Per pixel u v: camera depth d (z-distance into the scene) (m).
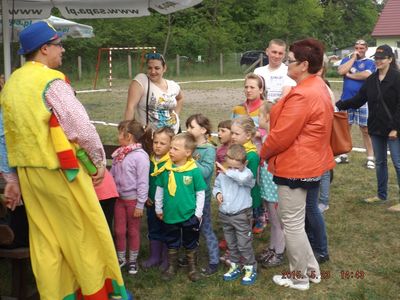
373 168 7.59
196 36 34.19
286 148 3.71
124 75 28.19
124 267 4.41
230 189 4.10
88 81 25.98
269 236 5.09
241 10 37.88
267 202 4.41
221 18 35.28
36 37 3.23
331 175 5.60
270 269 4.41
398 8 37.50
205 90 20.77
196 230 4.11
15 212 3.59
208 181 4.29
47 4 7.95
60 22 14.60
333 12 45.69
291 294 3.99
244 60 32.50
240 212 4.07
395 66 5.56
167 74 29.97
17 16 8.27
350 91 7.50
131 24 32.00
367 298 3.89
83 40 29.86
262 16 38.06
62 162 3.14
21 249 3.49
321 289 4.05
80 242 3.28
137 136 4.22
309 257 4.04
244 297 3.96
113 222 4.77
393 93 5.54
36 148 3.16
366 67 7.43
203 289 4.07
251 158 4.20
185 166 4.04
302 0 38.72
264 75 5.07
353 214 5.72
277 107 3.72
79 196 3.24
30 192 3.29
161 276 4.26
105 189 3.89
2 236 3.36
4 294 3.96
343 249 4.80
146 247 4.89
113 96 18.64
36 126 3.13
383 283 4.14
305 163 3.70
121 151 4.22
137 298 3.95
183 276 4.28
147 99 4.84
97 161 3.30
